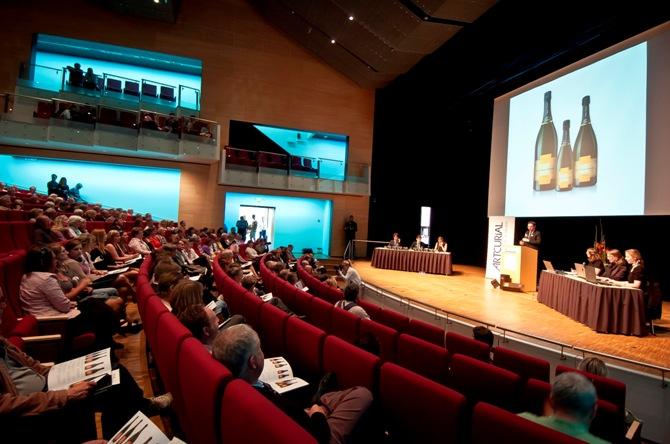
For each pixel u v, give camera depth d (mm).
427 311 6559
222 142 14125
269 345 3207
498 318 5883
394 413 2102
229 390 1368
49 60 12602
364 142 16109
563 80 8227
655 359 4320
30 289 3010
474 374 2752
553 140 8430
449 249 15086
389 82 15398
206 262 6727
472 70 11109
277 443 1127
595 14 7367
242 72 14469
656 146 6352
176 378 1841
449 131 14328
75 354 2787
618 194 6965
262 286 6184
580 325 5629
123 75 13375
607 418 2461
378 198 16016
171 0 11992
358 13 11539
